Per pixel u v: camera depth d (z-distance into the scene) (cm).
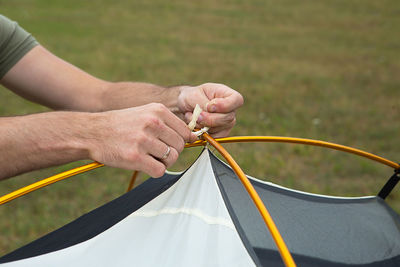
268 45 879
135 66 666
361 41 924
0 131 85
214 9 1261
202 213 78
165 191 87
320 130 433
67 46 755
